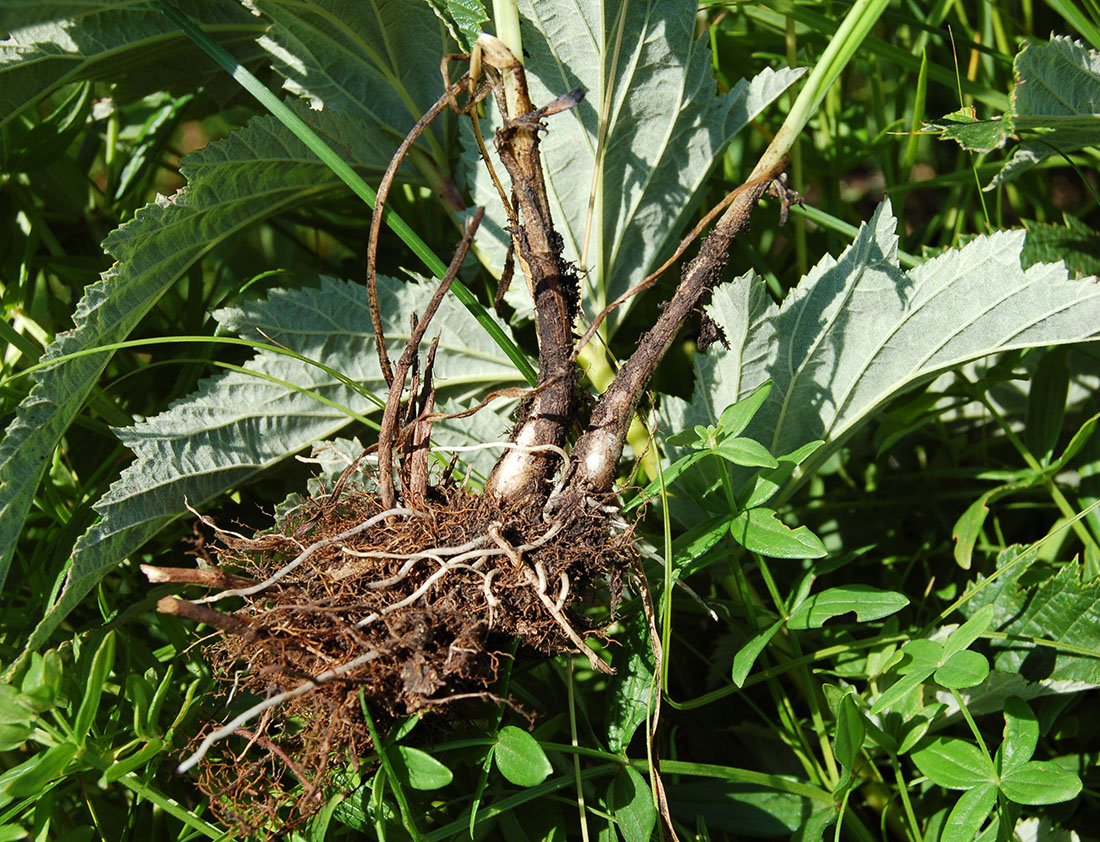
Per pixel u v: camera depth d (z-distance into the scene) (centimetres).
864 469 33
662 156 28
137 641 26
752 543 23
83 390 25
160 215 26
